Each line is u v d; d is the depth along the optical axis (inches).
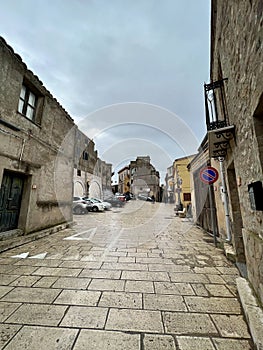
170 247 159.5
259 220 71.1
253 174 73.7
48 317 65.7
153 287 88.3
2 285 89.3
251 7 60.1
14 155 167.9
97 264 118.1
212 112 142.6
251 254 80.7
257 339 50.6
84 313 68.3
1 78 154.2
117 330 59.7
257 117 66.4
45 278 97.4
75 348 52.3
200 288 87.3
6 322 62.9
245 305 66.3
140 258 130.3
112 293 82.6
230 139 111.8
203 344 54.1
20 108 189.8
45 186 220.7
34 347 52.5
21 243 164.4
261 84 55.7
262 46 53.6
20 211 187.0
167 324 62.7
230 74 97.7
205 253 142.3
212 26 139.4
